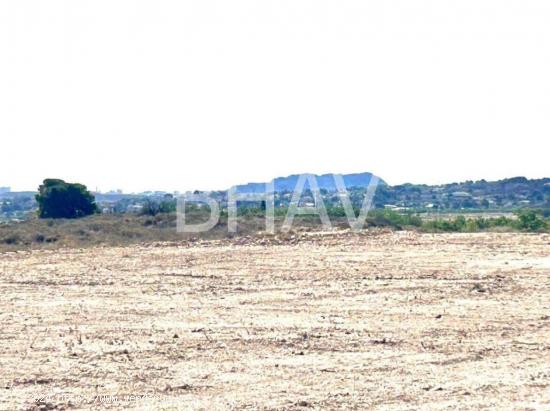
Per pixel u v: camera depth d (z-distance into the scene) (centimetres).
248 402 942
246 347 1191
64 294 1656
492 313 1393
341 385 1000
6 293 1677
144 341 1236
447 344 1188
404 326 1305
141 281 1802
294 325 1324
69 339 1259
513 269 1841
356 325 1319
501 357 1116
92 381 1034
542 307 1432
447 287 1644
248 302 1537
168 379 1038
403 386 991
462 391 969
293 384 1008
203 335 1266
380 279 1756
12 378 1049
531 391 966
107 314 1442
